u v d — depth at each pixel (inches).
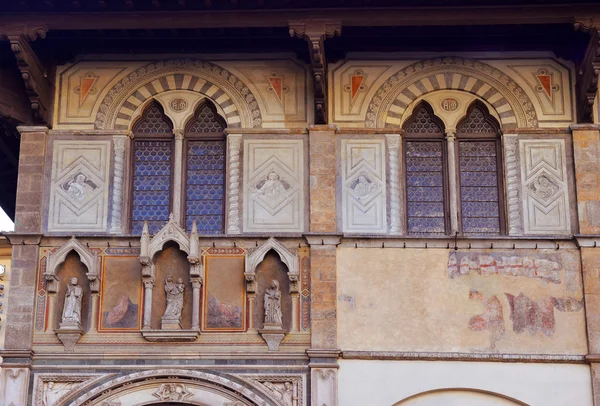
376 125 873.5
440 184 869.8
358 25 850.1
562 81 884.6
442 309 816.3
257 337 810.2
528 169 860.0
